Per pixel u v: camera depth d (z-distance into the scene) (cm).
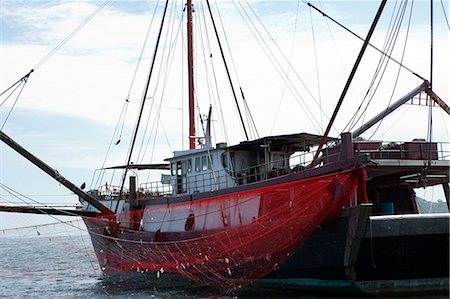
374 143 2417
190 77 3866
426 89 2795
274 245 2516
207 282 2933
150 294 2888
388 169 2298
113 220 3503
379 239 2231
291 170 2880
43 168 3253
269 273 2583
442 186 2764
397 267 2292
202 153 3228
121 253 3584
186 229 3047
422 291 2350
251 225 2605
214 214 2869
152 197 3628
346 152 2275
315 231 2362
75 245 8031
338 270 2297
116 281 3622
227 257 2759
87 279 3900
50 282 3772
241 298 2517
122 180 3694
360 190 2214
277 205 2494
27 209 3338
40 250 8175
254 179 3095
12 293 3225
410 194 2730
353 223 2191
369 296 2317
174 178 3459
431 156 2402
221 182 3088
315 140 3011
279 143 3052
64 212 3453
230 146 3058
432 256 2311
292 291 2548
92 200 3441
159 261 3238
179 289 3016
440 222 2256
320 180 2309
